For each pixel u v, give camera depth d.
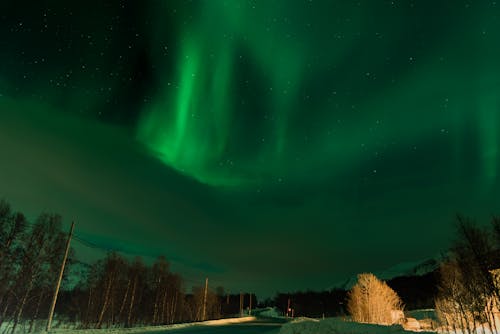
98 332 23.33
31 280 27.03
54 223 29.64
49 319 21.62
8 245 26.06
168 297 59.19
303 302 112.38
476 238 17.66
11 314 29.31
